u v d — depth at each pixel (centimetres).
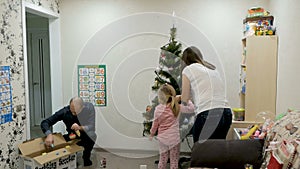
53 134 316
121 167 327
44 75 525
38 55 522
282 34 280
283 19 277
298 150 150
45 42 518
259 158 204
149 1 381
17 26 298
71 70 406
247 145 212
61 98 409
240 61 361
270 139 199
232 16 360
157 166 327
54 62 406
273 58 298
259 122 290
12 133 290
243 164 205
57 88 408
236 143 215
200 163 211
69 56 405
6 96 279
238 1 358
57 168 299
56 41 404
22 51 306
